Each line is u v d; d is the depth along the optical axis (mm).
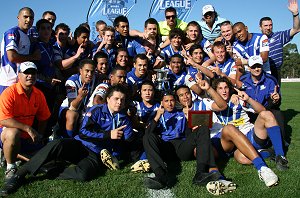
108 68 7379
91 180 4680
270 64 8344
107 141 5195
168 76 7234
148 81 6047
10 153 4758
